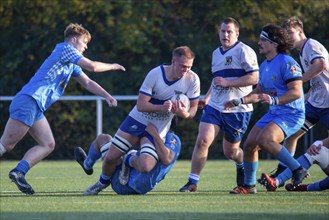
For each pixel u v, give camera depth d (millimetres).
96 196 27484
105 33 66562
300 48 32406
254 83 30312
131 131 27406
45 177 40000
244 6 67062
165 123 27516
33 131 28734
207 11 68062
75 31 28906
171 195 28016
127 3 67000
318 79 33031
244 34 66875
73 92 64125
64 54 28281
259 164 51594
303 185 30312
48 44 66750
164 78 27094
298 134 33406
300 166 28781
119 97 60312
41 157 28734
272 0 67250
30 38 67062
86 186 33406
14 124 28250
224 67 30984
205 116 31219
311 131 56125
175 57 26797
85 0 66500
